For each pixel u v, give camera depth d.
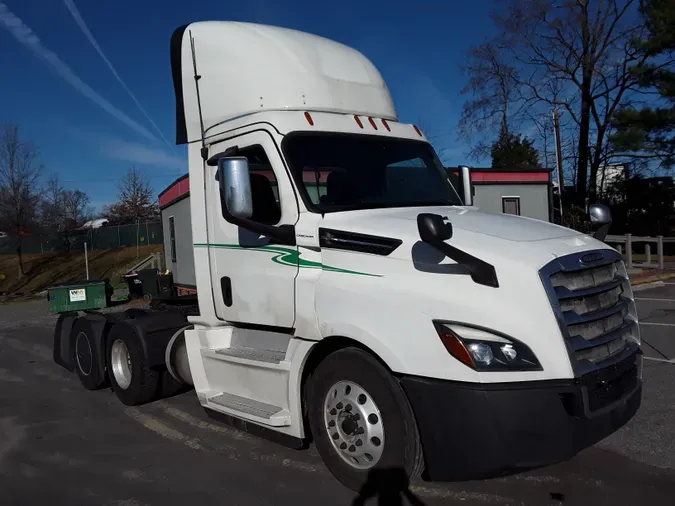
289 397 4.44
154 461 5.09
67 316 8.34
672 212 34.47
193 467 4.93
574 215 31.12
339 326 4.03
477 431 3.43
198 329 5.48
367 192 4.80
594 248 3.98
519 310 3.51
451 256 3.64
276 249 4.63
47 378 8.66
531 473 4.48
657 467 4.54
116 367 6.94
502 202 23.17
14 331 14.60
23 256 43.88
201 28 5.45
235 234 5.02
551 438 3.42
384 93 5.59
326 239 4.27
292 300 4.46
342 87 5.20
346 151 4.86
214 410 5.14
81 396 7.42
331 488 4.37
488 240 3.83
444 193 5.25
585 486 4.25
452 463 3.54
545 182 23.55
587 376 3.57
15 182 34.56
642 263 20.89
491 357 3.45
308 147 4.70
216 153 5.23
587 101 33.75
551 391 3.43
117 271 35.16
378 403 3.87
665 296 13.77
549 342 3.47
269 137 4.70
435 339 3.56
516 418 3.39
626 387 3.96
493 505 4.00
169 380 6.66
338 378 4.12
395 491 3.82
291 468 4.80
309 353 4.35
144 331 6.44
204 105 5.33
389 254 3.94
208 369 5.36
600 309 3.84
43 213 49.59
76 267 37.56
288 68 4.98
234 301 5.05
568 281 3.67
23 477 4.83
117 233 42.66
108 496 4.42
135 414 6.50
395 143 5.20
